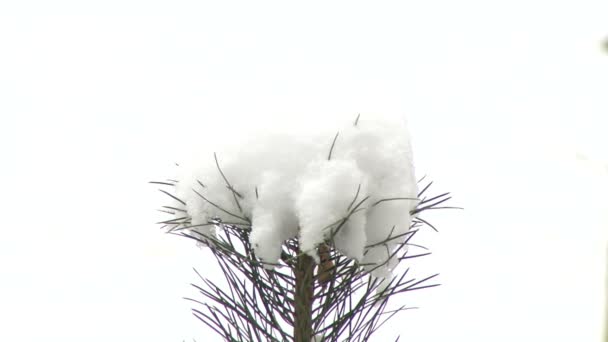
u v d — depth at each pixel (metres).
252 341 1.93
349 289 1.88
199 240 1.88
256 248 1.70
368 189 1.72
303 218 1.65
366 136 1.75
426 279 1.88
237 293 1.91
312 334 1.89
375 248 1.79
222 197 1.77
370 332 1.93
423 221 1.88
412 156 1.84
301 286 1.84
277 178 1.70
